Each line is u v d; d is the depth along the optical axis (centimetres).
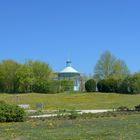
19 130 2594
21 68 10694
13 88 10756
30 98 8094
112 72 13062
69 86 10650
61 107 5991
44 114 4256
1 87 10794
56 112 4528
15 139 2097
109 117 3794
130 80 9631
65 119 3584
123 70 13125
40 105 5719
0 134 2338
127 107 5447
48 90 10138
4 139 2097
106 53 13338
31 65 11250
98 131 2459
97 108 5741
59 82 10350
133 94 9331
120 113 4266
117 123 3073
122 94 9006
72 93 9306
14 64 10862
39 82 10300
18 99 7931
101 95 8594
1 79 10744
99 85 9850
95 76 13075
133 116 3875
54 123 3148
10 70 10756
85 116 3828
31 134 2325
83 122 3231
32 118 3681
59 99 8106
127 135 2234
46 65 11438
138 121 3269
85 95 8588
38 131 2505
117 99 8100
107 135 2241
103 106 6272
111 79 9850
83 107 6025
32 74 10812
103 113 4212
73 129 2622
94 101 7819
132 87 9531
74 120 3462
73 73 13025
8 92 10700
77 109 5438
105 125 2905
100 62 13100
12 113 3431
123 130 2509
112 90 9675
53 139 2086
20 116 3469
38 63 11319
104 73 13050
